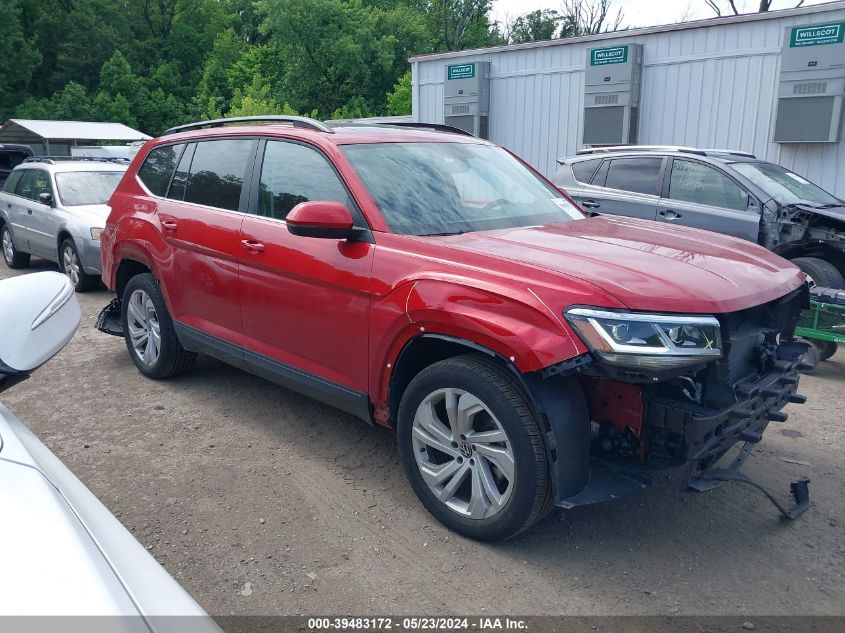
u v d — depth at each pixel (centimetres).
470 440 318
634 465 305
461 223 379
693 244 368
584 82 1263
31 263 1225
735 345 320
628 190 828
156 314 525
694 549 328
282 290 402
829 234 654
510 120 1405
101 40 5347
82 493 179
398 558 319
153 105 4981
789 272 358
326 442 440
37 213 1012
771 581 304
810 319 585
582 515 357
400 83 3962
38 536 142
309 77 4225
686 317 281
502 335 291
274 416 480
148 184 543
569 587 298
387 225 361
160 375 541
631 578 305
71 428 463
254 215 434
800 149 1071
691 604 288
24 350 193
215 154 482
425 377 329
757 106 1102
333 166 390
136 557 155
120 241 543
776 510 364
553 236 362
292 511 359
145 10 5681
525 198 434
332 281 367
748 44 1094
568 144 1322
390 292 339
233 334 450
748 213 718
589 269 302
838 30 983
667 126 1204
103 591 131
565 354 277
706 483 309
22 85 5150
